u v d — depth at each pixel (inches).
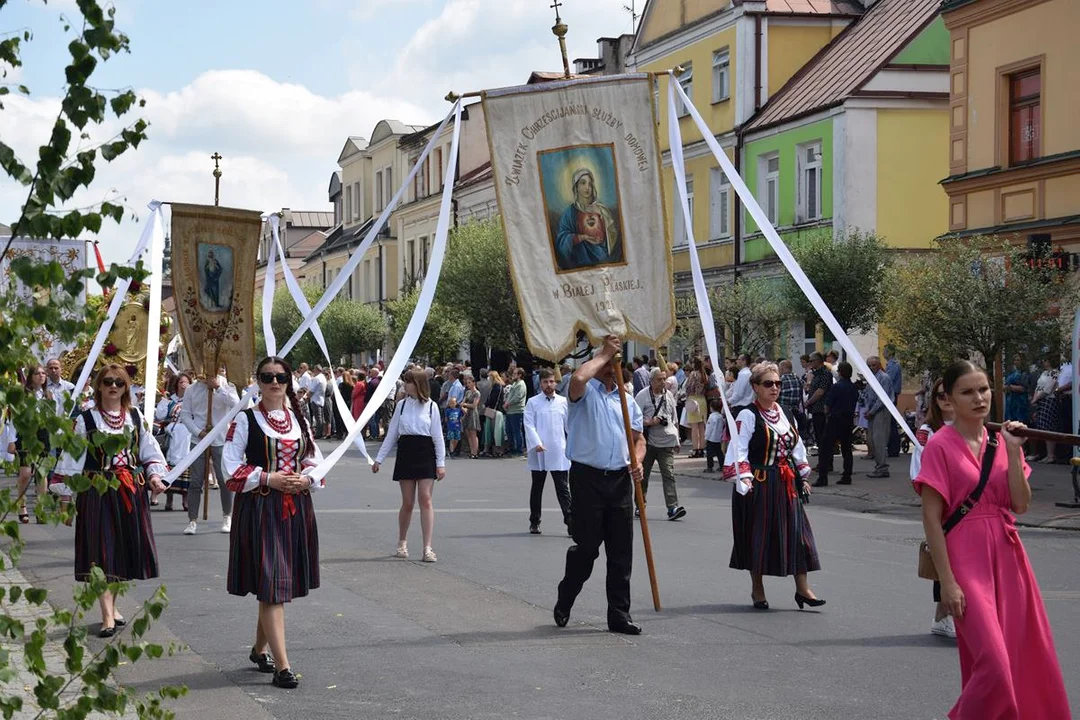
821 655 324.2
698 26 1438.2
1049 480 749.3
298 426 299.9
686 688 290.4
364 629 360.2
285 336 2368.4
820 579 445.1
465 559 496.4
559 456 572.4
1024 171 924.6
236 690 289.1
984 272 762.2
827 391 820.6
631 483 368.5
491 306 1441.9
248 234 610.5
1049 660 213.3
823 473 788.0
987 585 212.4
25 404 147.4
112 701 152.5
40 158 145.7
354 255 358.3
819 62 1344.7
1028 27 928.9
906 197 1200.8
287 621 371.2
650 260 382.6
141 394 732.7
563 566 478.3
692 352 1235.2
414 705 276.1
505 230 375.2
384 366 1578.5
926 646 334.3
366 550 522.9
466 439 1234.0
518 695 284.5
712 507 696.4
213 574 462.0
